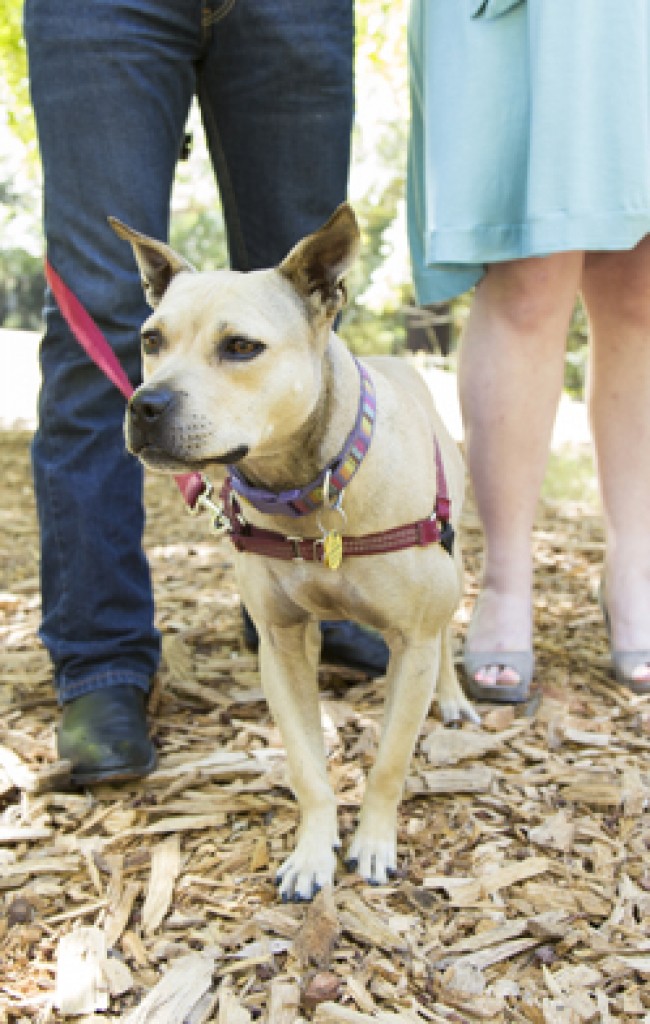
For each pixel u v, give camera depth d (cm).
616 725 279
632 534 304
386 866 213
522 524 299
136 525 268
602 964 187
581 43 250
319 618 222
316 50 259
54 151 246
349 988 180
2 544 482
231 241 288
